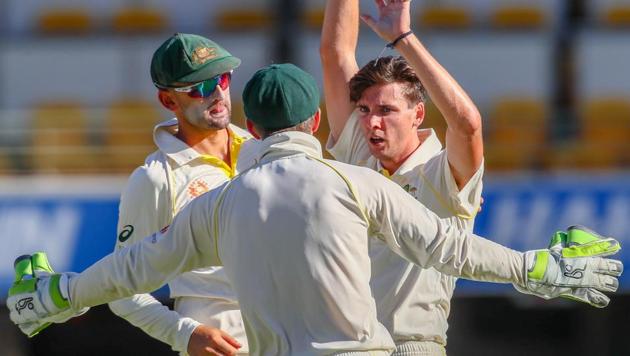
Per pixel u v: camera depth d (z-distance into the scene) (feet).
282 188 40.19
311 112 41.32
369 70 46.80
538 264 41.34
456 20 134.72
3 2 135.33
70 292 42.37
